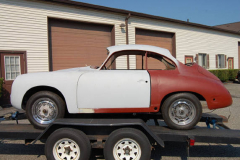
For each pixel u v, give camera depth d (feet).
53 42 29.17
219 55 53.72
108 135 9.75
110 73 10.53
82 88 10.23
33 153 11.59
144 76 10.36
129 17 34.12
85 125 9.27
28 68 26.63
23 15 26.05
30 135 10.00
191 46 46.24
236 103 25.34
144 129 9.52
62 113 10.46
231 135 9.63
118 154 9.20
